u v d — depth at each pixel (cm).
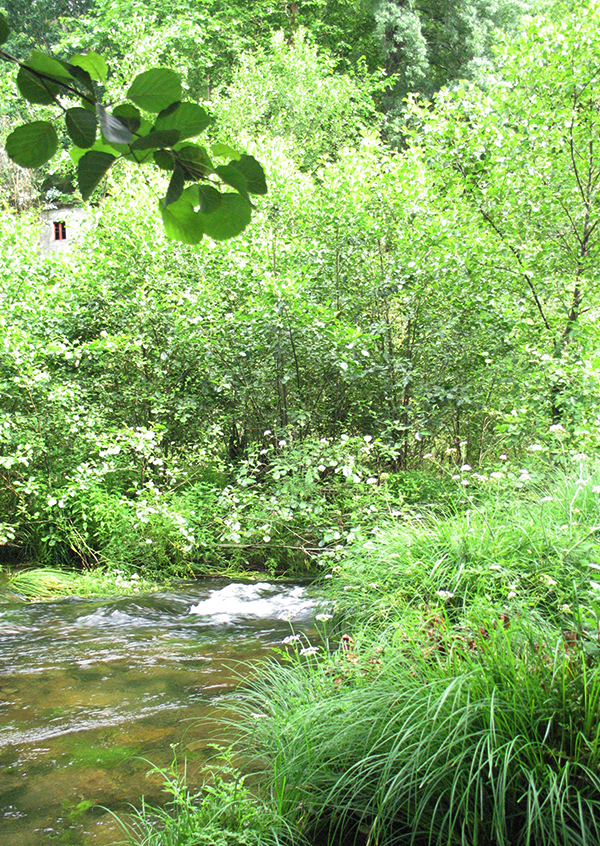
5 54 96
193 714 385
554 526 455
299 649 493
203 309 855
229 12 2208
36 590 687
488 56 2216
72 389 825
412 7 2233
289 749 276
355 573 509
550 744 245
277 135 1727
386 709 268
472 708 250
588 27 809
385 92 2280
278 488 779
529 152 842
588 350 769
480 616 317
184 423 943
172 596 678
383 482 765
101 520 770
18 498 825
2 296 927
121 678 449
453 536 461
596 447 648
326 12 2395
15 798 298
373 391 910
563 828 219
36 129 97
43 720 382
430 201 879
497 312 827
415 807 243
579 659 263
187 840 234
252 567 812
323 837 249
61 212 1830
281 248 891
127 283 955
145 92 96
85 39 1867
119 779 312
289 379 866
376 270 917
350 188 876
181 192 103
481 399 853
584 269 826
